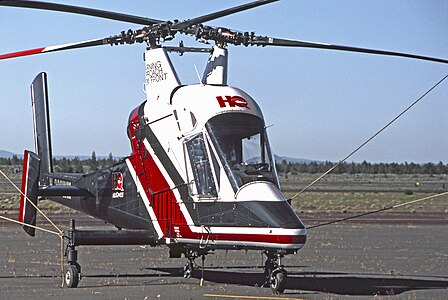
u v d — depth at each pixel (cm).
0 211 6494
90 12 1817
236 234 1809
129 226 2269
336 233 4322
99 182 2427
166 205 2038
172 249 2131
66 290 1923
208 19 1862
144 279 2197
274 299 1761
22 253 2986
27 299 1752
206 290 1922
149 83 2175
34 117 3041
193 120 1961
